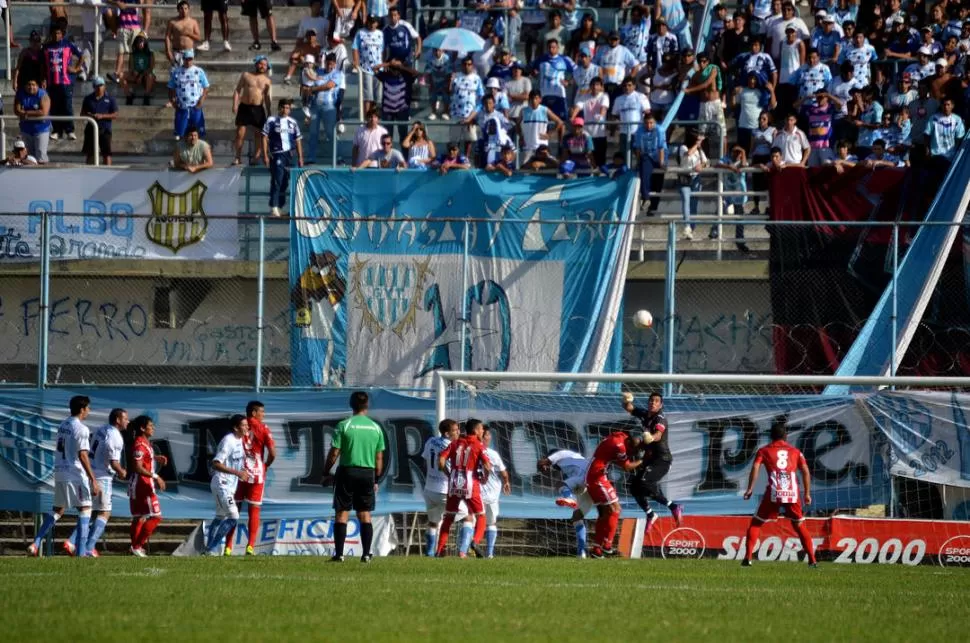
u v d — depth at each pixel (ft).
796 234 250.57
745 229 290.15
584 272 251.80
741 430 240.53
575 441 241.76
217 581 146.30
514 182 264.93
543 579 158.40
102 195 278.87
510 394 243.19
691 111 320.91
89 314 266.57
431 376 249.14
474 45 316.40
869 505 238.07
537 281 251.60
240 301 270.67
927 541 227.81
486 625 110.93
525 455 242.37
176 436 242.99
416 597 131.75
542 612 121.08
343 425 183.42
